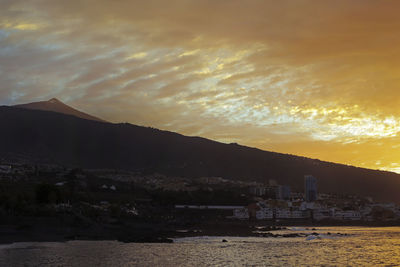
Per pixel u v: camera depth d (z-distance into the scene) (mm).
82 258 120688
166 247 152000
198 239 186625
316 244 167375
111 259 120500
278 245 162500
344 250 148250
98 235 187375
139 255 129500
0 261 112625
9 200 199250
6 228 177250
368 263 120375
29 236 169750
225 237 198125
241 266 112312
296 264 116875
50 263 110875
